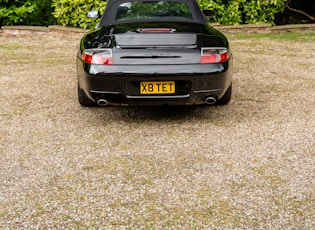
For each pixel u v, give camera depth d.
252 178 3.54
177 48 4.38
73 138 4.46
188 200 3.22
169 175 3.61
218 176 3.58
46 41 10.10
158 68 4.33
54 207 3.16
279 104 5.49
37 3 10.97
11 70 7.50
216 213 3.05
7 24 10.96
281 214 3.03
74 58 8.45
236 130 4.61
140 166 3.78
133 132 4.60
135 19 5.11
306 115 5.07
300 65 7.55
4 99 5.84
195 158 3.93
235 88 6.25
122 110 5.36
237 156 3.96
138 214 3.05
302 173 3.63
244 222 2.94
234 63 7.79
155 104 4.52
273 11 10.61
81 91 5.27
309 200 3.21
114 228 2.89
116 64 4.35
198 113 5.21
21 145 4.29
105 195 3.31
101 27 5.02
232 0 10.48
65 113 5.26
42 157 4.01
